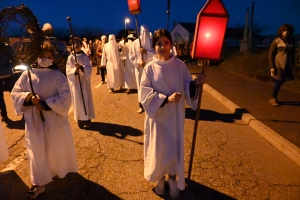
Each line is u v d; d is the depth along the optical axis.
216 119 5.55
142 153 3.94
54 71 2.76
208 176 3.32
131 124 5.23
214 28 2.27
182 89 2.67
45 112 2.77
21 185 3.18
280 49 5.84
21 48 2.65
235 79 10.72
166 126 2.68
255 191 3.04
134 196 2.95
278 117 5.32
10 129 5.05
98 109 6.35
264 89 8.44
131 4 3.96
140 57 5.91
